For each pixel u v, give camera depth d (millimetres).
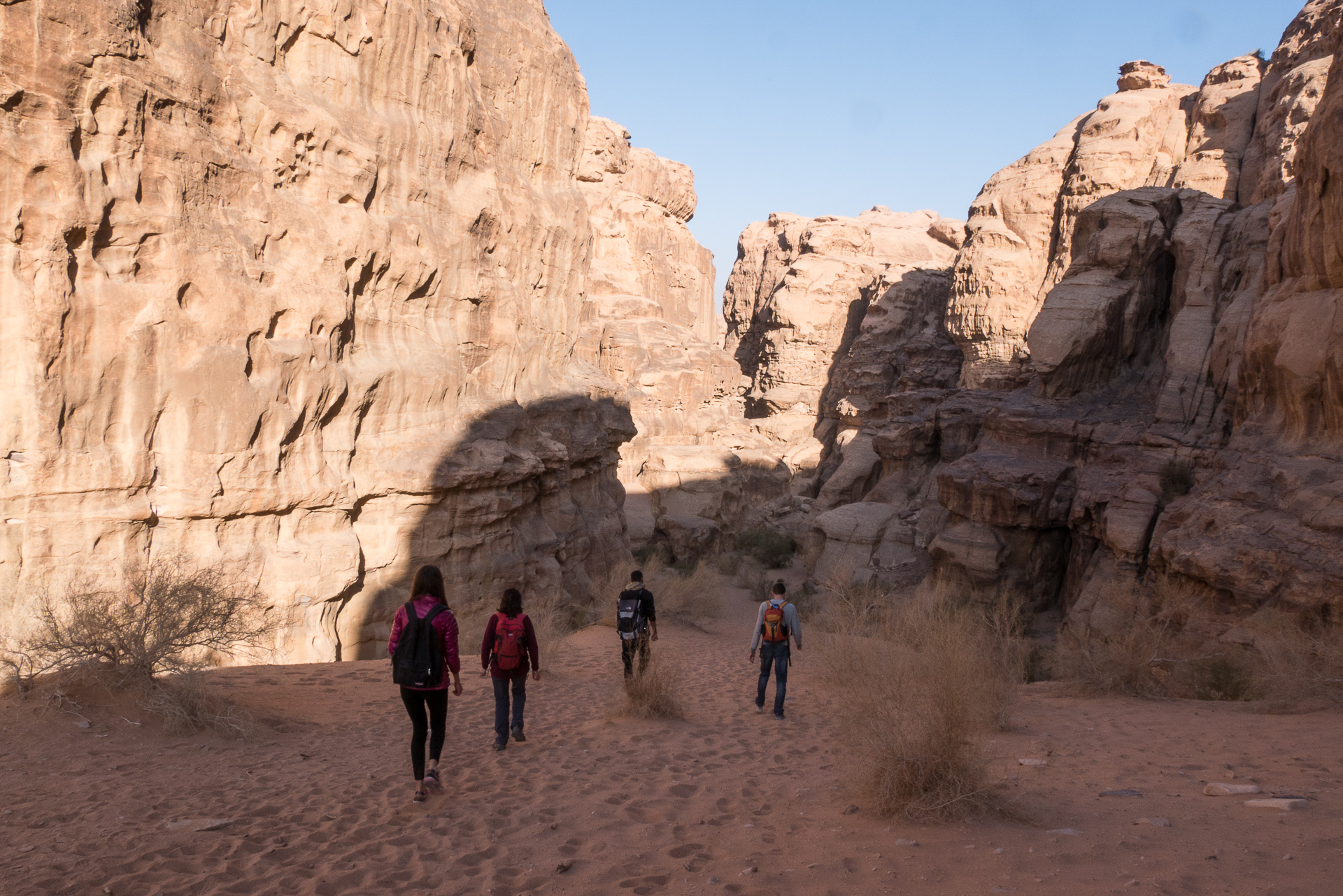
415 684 5195
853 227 75688
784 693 8719
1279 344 18219
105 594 8758
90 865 3869
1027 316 48562
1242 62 45344
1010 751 6461
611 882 3807
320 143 14227
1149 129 46344
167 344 11305
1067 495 26688
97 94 10500
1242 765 5664
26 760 5555
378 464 15180
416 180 16859
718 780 5914
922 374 56594
